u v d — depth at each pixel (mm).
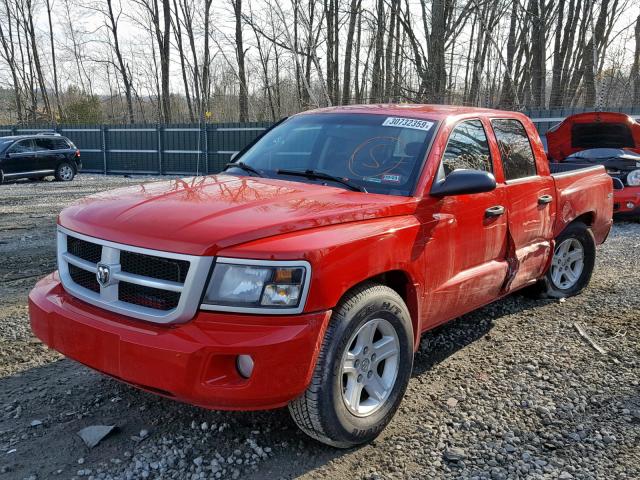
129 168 23859
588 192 5766
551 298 5844
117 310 2902
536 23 23562
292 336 2691
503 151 4605
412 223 3424
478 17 17391
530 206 4758
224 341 2635
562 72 29047
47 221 11031
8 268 7117
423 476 2920
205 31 32125
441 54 15195
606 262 7516
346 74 24766
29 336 4699
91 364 2936
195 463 2961
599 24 23688
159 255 2762
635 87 24250
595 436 3316
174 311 2725
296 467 2963
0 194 15898
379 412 3217
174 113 42938
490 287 4340
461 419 3482
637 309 5523
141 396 3688
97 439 3133
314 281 2770
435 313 3795
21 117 40438
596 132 9664
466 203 3939
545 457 3107
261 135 4777
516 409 3617
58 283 3402
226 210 3023
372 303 3061
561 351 4543
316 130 4316
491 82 23516
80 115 36188
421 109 4348
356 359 3096
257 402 2697
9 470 2889
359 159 3914
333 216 3055
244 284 2705
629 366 4270
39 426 3318
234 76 30281
